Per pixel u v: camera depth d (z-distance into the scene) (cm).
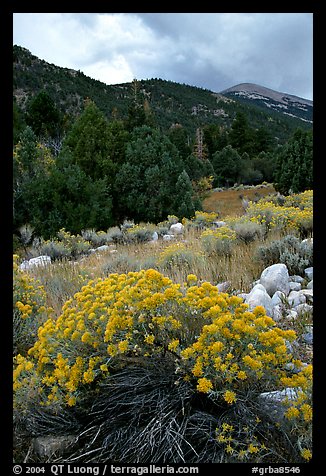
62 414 246
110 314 254
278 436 215
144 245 956
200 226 1234
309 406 201
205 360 219
